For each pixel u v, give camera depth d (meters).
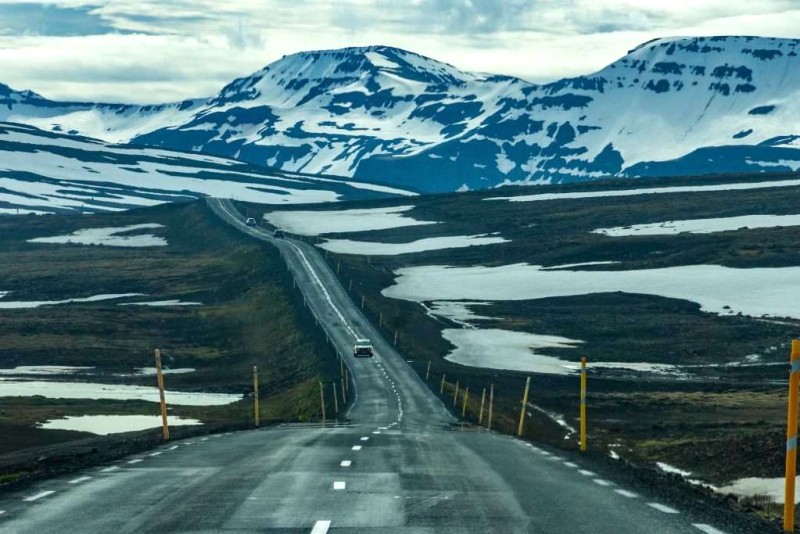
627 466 50.84
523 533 29.11
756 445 68.00
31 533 29.34
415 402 151.75
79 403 168.38
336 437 67.25
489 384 186.88
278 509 33.31
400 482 40.41
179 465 47.41
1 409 154.25
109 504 34.78
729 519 32.28
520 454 55.22
